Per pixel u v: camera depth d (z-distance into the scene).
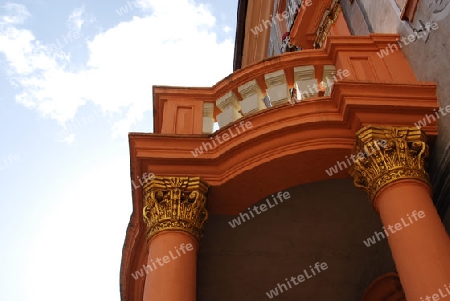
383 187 6.07
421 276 5.17
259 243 8.16
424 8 7.36
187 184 6.79
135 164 7.04
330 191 7.61
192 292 5.99
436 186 6.58
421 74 7.33
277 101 7.45
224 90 7.95
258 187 7.01
